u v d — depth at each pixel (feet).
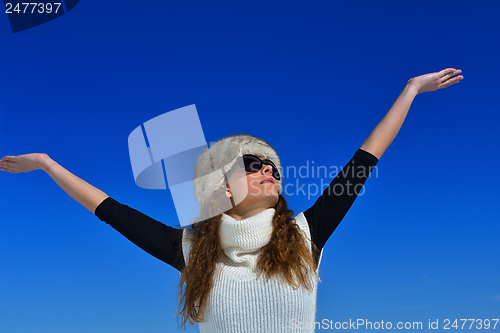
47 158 7.00
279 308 5.30
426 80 6.45
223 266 5.83
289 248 5.60
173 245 6.49
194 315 5.76
